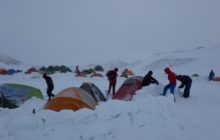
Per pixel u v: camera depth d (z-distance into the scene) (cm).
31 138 701
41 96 1576
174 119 930
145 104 934
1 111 1106
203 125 994
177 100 1566
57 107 1070
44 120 784
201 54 7006
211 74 3606
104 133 725
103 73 4375
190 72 5356
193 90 2027
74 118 786
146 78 1658
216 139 858
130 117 820
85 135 710
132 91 1563
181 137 814
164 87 1555
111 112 826
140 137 744
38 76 3584
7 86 1487
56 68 4647
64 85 2512
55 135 713
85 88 1535
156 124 831
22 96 1472
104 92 1919
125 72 4184
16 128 746
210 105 1465
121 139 716
